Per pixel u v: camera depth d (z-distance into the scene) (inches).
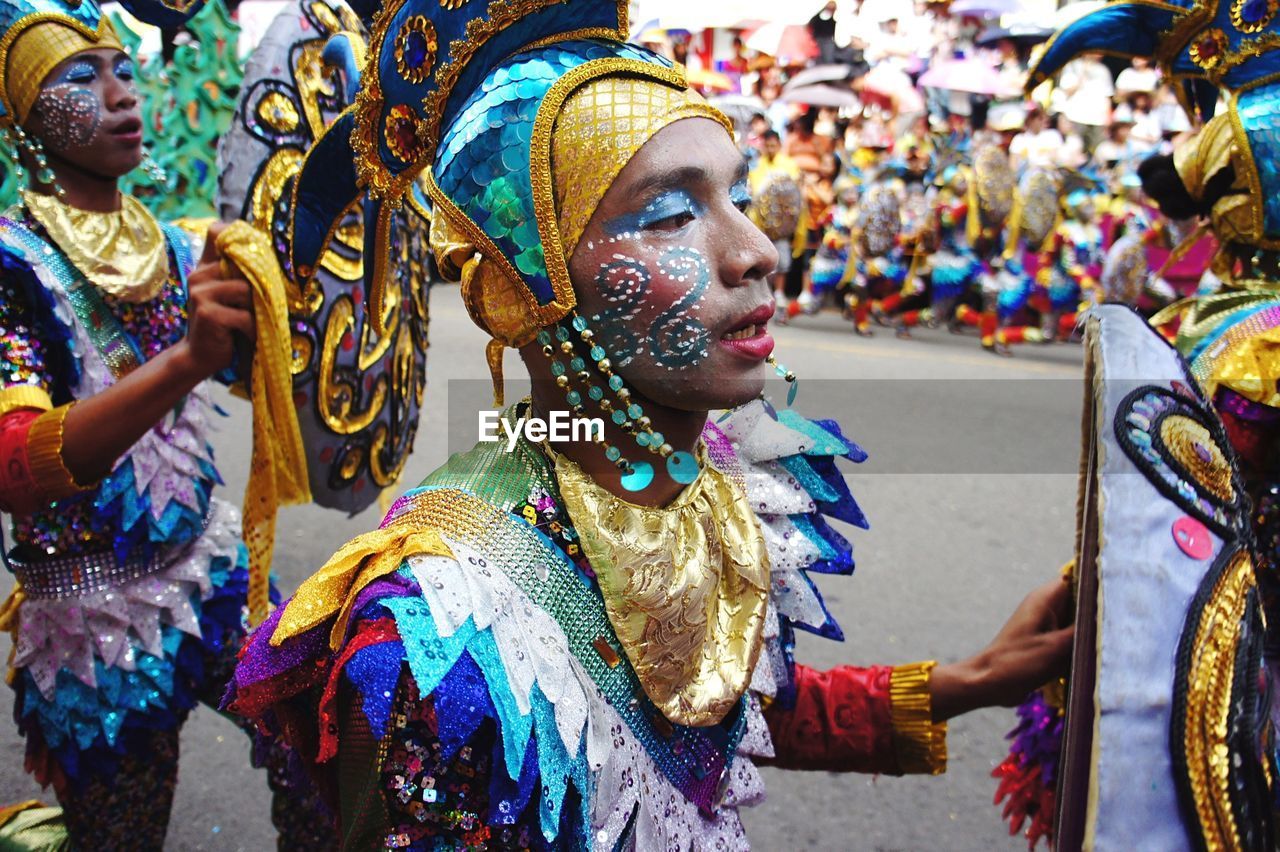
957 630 151.6
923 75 380.5
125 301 83.6
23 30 80.1
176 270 87.7
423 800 38.8
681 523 44.4
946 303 374.0
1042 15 389.7
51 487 69.1
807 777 122.6
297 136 75.8
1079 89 366.3
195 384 68.5
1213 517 45.3
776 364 42.9
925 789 119.7
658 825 43.4
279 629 40.2
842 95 377.7
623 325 40.9
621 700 43.1
